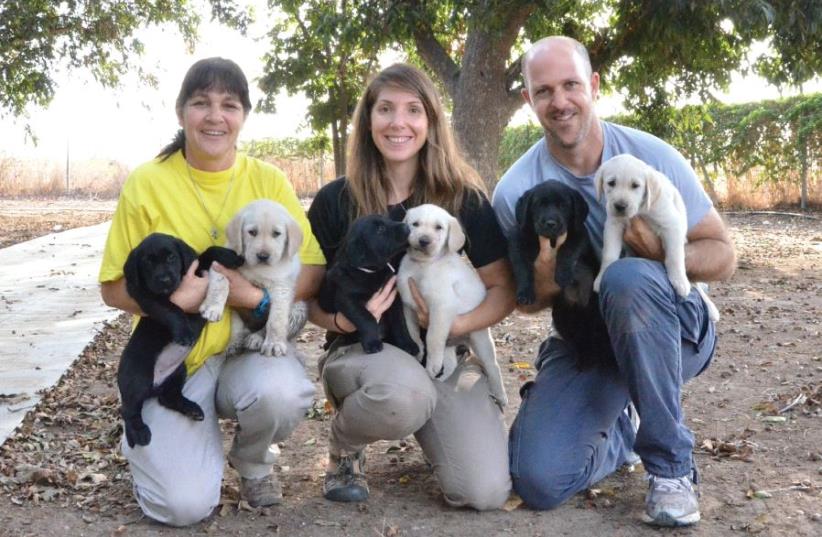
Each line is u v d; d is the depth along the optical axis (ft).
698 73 44.68
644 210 12.09
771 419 15.49
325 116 66.90
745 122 66.59
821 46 39.19
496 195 13.80
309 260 12.81
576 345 12.64
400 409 11.29
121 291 11.80
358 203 13.06
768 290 31.04
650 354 11.00
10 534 11.14
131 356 11.45
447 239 12.61
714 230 13.10
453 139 13.43
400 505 12.09
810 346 21.75
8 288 31.89
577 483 11.98
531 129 78.43
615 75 45.60
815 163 65.21
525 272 12.60
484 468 11.62
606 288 11.18
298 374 11.78
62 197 98.53
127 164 102.17
